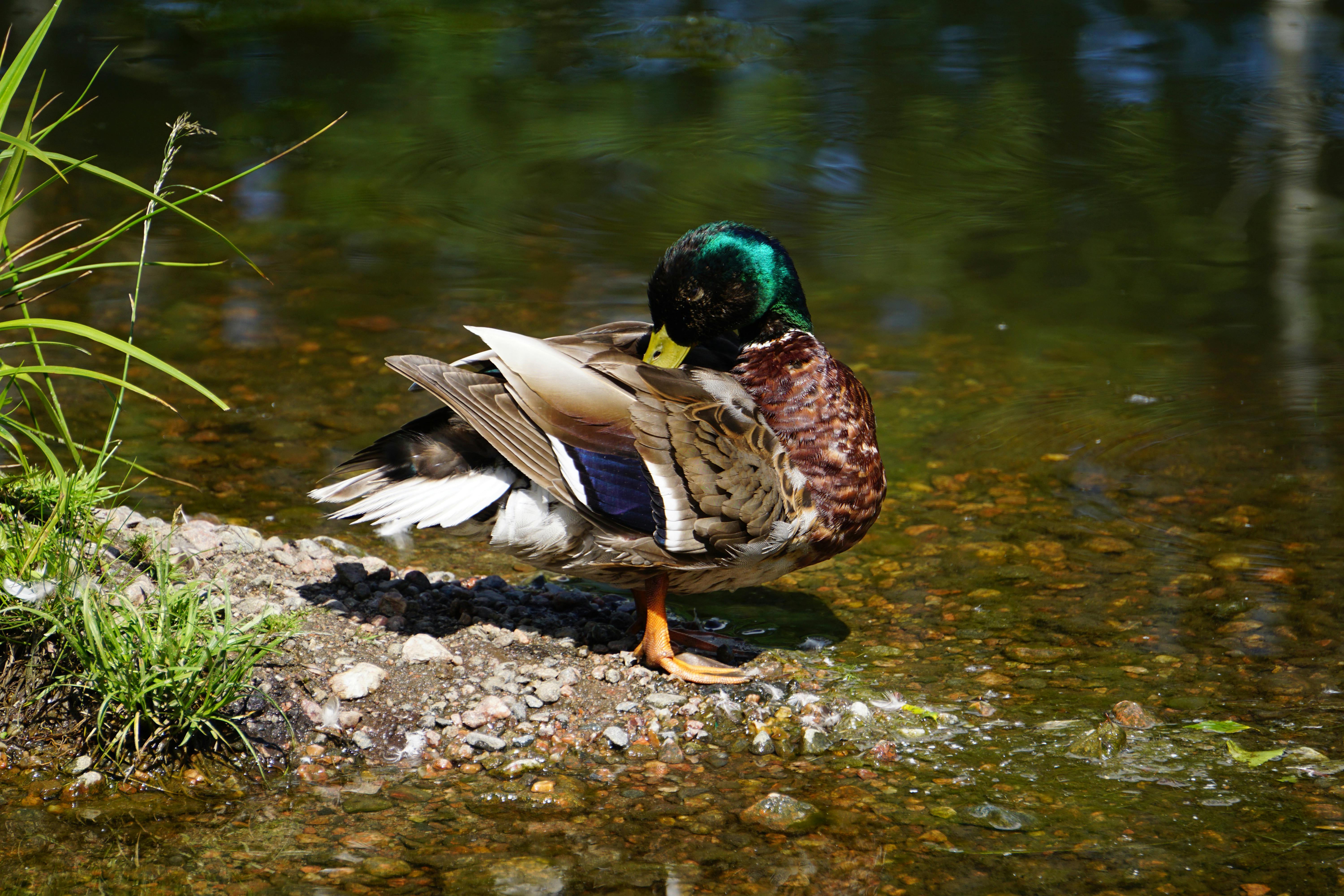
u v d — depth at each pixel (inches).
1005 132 864.3
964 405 483.2
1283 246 664.4
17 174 271.0
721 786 260.8
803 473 293.0
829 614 342.3
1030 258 653.3
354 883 224.4
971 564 368.8
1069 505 404.5
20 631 263.4
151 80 933.2
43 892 219.8
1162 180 773.9
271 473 414.3
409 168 781.3
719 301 305.4
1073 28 1116.5
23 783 248.5
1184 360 526.3
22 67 270.4
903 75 994.7
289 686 275.7
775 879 229.1
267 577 317.1
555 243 663.8
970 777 264.4
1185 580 356.2
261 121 856.9
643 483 277.0
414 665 288.7
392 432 399.5
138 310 555.5
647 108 917.2
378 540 377.7
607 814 249.1
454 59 1031.6
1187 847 238.8
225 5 1162.6
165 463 417.7
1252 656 314.8
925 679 306.0
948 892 225.5
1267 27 1109.1
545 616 323.9
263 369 499.2
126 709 256.5
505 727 275.4
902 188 763.4
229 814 244.7
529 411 269.4
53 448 421.1
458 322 550.9
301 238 661.9
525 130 864.3
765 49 1067.3
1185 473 424.8
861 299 597.3
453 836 240.5
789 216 716.0
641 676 297.0
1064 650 320.2
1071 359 527.5
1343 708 290.5
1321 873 229.9
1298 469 425.1
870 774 265.9
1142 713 286.2
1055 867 232.7
